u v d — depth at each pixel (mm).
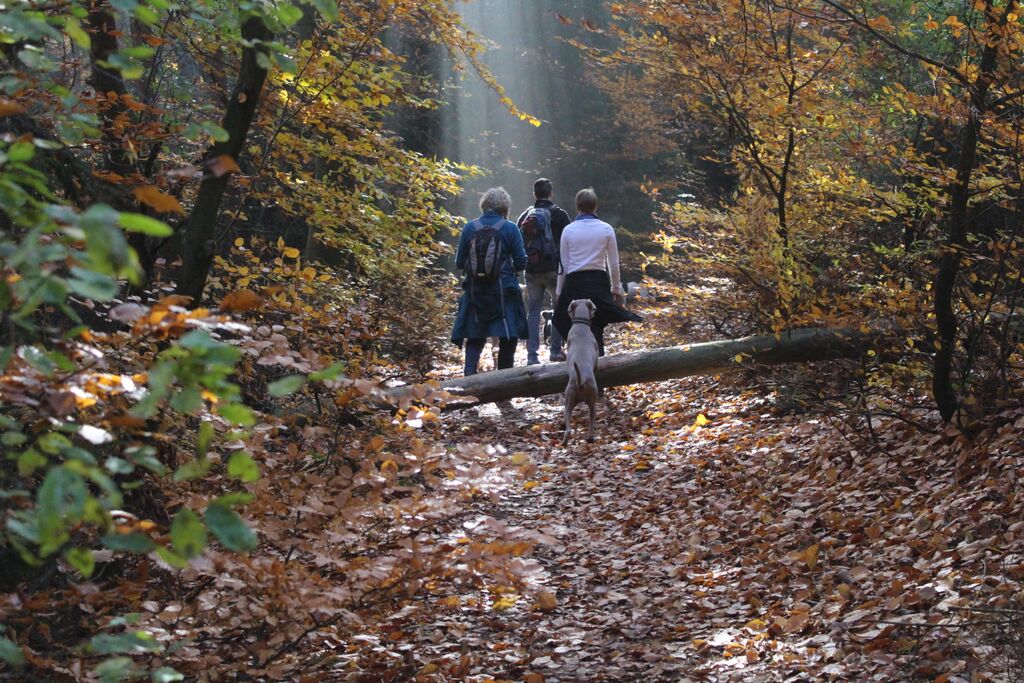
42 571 3051
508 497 7234
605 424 9055
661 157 27188
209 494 3479
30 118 3055
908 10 8336
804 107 7453
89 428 1761
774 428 7641
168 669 1872
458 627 4781
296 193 7051
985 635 3629
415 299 10680
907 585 4387
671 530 6121
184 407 1592
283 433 5066
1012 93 5453
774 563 5195
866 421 6844
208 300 6012
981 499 4883
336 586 2852
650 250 21172
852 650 3932
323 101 6016
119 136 3535
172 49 5203
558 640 4652
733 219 8328
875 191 6879
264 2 2471
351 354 4984
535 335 10820
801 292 7484
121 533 1668
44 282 1543
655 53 8234
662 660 4266
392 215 7441
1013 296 5664
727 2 7176
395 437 3955
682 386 9859
